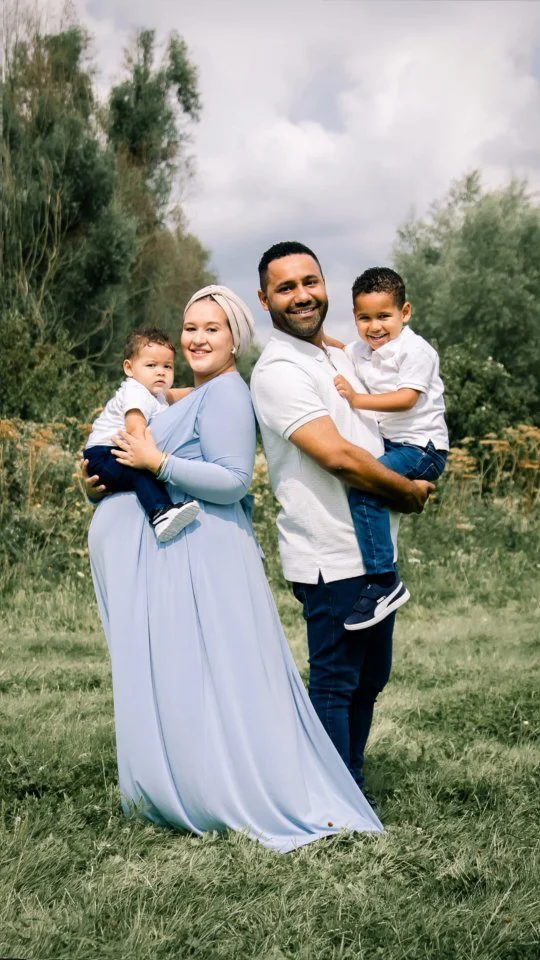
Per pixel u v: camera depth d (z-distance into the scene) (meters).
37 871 3.38
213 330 4.02
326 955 2.93
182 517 3.81
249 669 3.81
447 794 4.37
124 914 3.10
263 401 3.89
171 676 3.80
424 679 7.11
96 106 31.20
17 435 11.31
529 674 7.21
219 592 3.86
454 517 13.01
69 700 6.24
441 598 10.69
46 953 2.86
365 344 4.46
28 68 27.92
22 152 27.05
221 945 2.95
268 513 11.77
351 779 3.89
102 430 4.12
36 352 16.70
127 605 3.92
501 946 2.98
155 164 34.53
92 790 4.22
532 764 4.85
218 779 3.73
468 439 14.52
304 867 3.45
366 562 3.89
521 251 29.97
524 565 11.95
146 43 33.47
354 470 3.77
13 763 4.55
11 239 25.88
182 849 3.60
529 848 3.72
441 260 32.00
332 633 3.95
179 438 3.96
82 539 10.84
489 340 29.28
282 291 3.93
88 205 28.08
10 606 9.46
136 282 33.28
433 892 3.33
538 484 15.06
